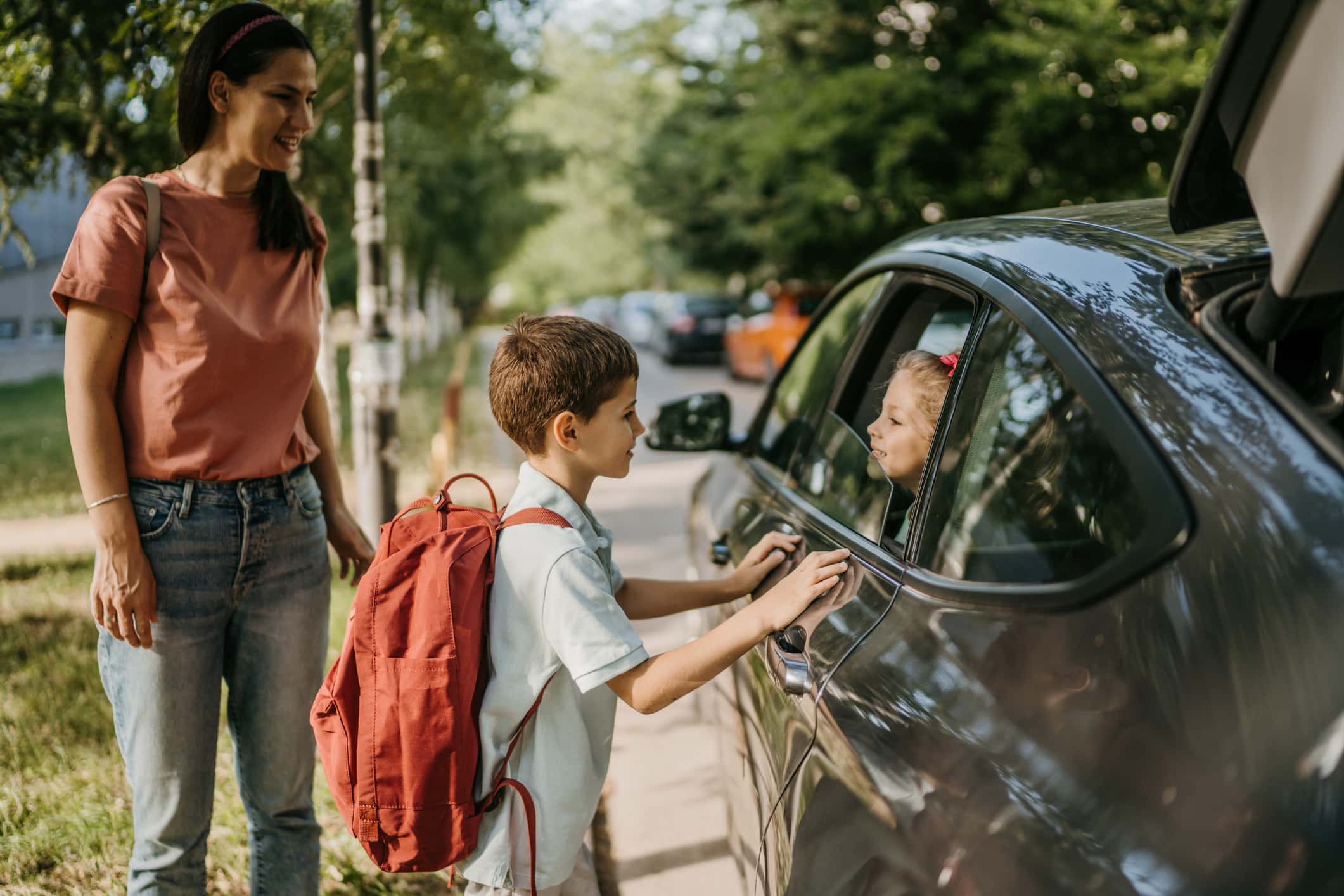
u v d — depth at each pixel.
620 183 24.12
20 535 6.98
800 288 15.65
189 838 2.06
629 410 1.72
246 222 2.02
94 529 1.88
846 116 13.45
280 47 1.93
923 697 1.32
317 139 7.75
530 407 1.67
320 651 2.20
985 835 1.12
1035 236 1.78
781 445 2.75
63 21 4.33
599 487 8.94
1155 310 1.39
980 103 12.97
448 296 34.19
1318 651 1.00
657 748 3.82
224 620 2.06
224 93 1.93
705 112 19.64
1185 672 1.06
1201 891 0.96
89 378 1.85
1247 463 1.15
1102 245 1.61
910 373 1.85
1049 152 12.49
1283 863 0.93
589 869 1.84
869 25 14.57
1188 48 11.55
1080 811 1.07
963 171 13.16
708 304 22.59
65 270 1.84
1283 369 1.34
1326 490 1.08
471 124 9.88
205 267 1.95
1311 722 0.98
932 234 2.24
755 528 2.41
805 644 1.64
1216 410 1.22
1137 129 12.01
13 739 3.63
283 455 2.08
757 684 1.90
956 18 13.38
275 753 2.18
